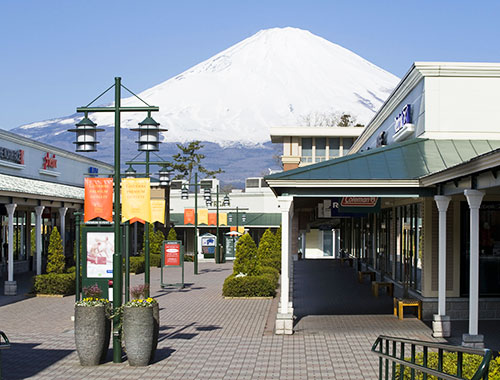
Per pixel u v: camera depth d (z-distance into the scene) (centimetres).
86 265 1590
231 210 6047
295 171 1571
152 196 4162
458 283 1708
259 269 2477
